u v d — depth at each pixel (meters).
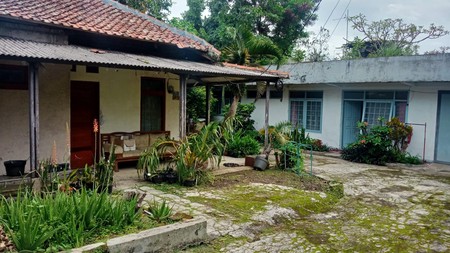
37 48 6.36
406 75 11.70
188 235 4.47
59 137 7.58
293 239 5.00
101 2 10.80
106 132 9.16
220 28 18.25
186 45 9.40
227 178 8.14
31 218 3.63
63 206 4.11
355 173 9.97
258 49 11.66
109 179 5.84
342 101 14.05
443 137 11.70
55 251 3.50
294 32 20.06
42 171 5.37
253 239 4.92
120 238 3.90
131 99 9.63
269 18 19.05
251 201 6.38
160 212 4.75
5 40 6.55
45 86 7.35
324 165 11.16
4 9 7.15
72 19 8.10
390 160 11.69
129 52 8.73
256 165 9.21
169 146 8.35
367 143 11.81
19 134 7.07
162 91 10.39
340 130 14.10
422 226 5.72
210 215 5.52
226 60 11.61
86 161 8.83
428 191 8.04
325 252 4.61
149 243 4.06
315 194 7.17
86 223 4.05
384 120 12.38
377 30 21.66
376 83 12.85
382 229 5.55
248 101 17.16
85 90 8.75
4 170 6.92
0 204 4.31
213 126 7.88
